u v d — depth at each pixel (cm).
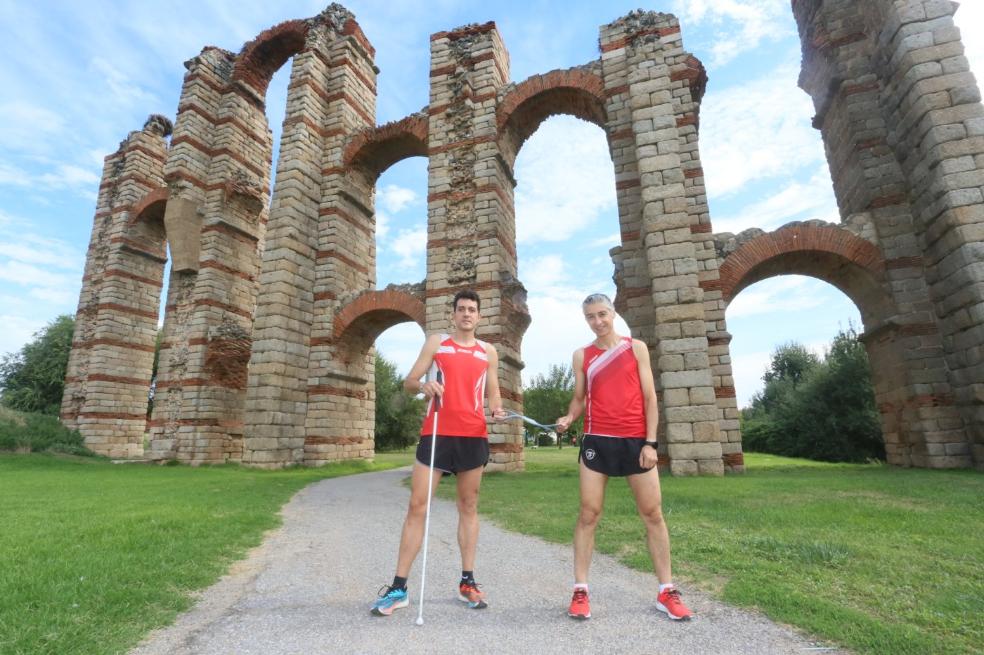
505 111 2239
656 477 390
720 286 1714
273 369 2191
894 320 1597
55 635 324
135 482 1480
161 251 3409
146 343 3234
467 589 402
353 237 2619
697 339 1550
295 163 2423
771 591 410
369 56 2945
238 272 2777
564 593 437
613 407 395
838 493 970
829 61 1888
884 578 446
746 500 912
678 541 607
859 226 1686
